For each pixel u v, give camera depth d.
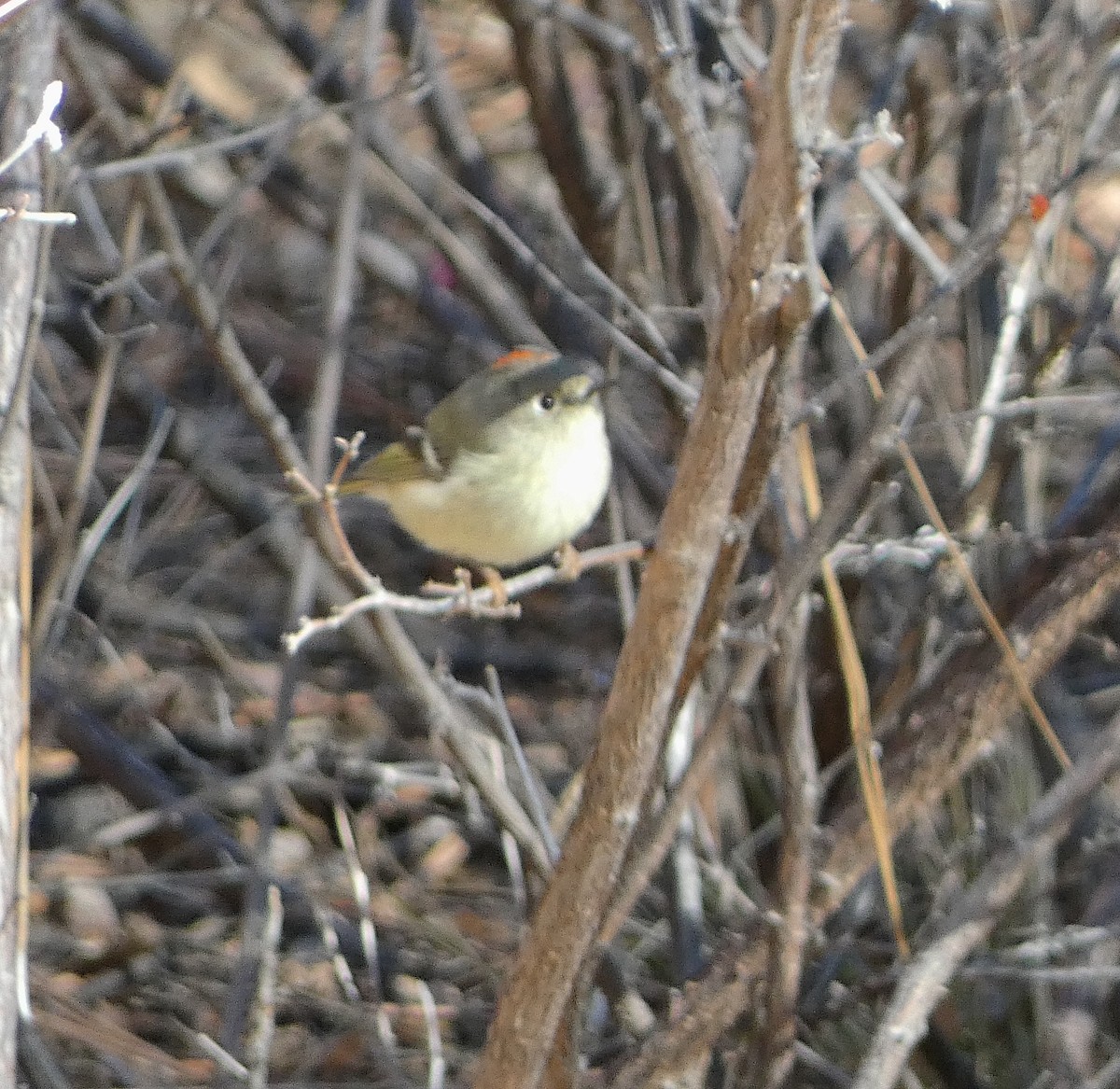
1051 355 7.56
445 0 15.15
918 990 6.11
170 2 13.84
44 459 11.77
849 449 9.49
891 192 9.42
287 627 8.62
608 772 4.95
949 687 6.55
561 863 5.09
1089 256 10.77
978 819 8.02
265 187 11.52
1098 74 8.20
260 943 8.71
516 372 8.07
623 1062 6.44
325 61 9.09
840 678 8.49
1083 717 9.09
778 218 4.54
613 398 9.61
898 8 9.21
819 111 4.65
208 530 12.84
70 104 9.88
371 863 10.34
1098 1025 7.71
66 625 10.46
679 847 7.74
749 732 9.12
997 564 8.09
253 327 13.48
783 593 5.31
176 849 10.29
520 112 13.99
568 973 5.15
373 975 8.63
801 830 5.83
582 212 10.09
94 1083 8.71
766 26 8.96
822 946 6.72
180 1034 8.75
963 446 8.76
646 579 4.80
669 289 9.35
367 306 13.55
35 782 11.02
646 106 8.77
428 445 8.16
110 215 12.18
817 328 9.99
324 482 7.64
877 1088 5.92
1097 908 7.50
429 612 5.41
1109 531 6.35
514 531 8.07
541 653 12.29
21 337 5.97
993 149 8.66
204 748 11.04
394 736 11.30
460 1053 8.76
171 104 8.95
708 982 6.21
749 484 5.02
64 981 9.60
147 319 12.34
